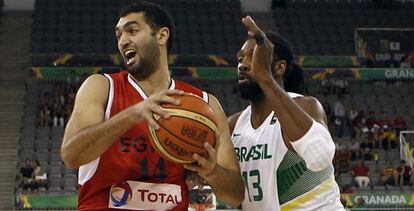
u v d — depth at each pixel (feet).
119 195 17.34
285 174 20.39
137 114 15.80
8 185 98.63
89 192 17.52
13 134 108.27
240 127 21.85
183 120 15.99
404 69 116.78
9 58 125.49
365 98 118.62
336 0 144.36
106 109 17.57
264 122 20.99
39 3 138.10
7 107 113.80
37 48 124.88
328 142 18.80
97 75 17.99
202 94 18.86
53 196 85.20
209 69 113.39
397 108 117.60
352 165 100.53
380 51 124.26
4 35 131.23
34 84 115.75
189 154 16.19
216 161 16.78
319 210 20.26
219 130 18.21
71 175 96.58
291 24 137.18
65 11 136.46
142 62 17.75
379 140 106.52
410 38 124.98
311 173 20.20
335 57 119.85
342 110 110.83
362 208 86.69
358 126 109.81
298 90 22.16
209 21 136.77
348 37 133.59
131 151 17.38
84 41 127.85
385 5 142.41
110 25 133.18
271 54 18.15
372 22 137.39
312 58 119.14
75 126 16.78
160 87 18.21
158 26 17.97
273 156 20.53
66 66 114.42
